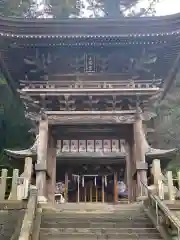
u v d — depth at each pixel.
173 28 15.96
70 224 10.41
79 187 20.88
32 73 17.92
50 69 17.62
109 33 16.31
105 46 17.14
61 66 17.67
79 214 11.64
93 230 9.93
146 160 16.48
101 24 16.08
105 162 19.25
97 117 16.94
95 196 20.92
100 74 17.66
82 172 20.73
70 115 16.92
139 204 13.40
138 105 17.05
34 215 10.07
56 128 17.78
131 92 16.61
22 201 11.48
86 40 16.64
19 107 28.47
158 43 16.80
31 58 17.45
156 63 17.78
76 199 20.72
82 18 15.98
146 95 16.75
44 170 15.38
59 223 10.40
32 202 10.27
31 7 33.00
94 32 16.31
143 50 17.25
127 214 11.72
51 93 16.55
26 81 17.36
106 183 20.62
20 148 28.67
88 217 11.14
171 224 9.55
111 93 16.59
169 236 9.34
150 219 10.95
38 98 16.80
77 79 17.50
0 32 15.97
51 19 15.97
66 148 18.23
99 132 18.44
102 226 10.40
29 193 11.62
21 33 16.25
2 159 25.44
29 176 13.76
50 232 9.56
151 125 32.16
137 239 9.21
